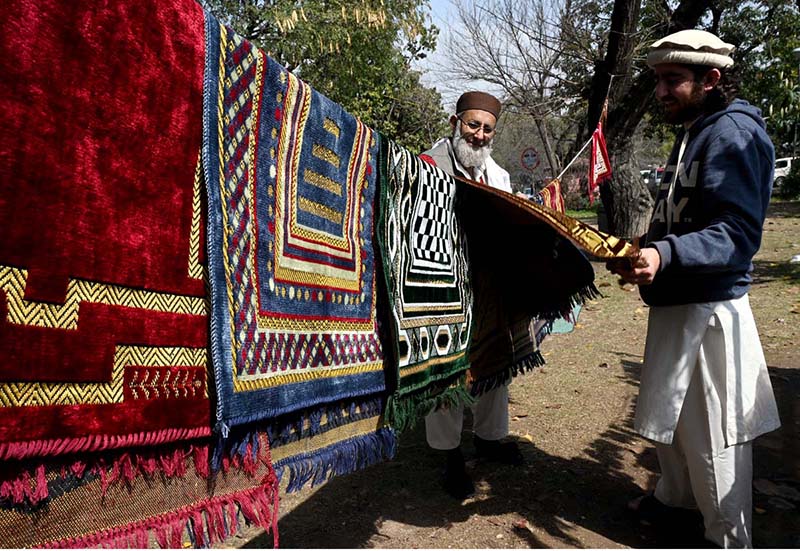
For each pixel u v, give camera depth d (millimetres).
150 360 1281
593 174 6016
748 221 2215
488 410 3553
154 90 1281
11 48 1035
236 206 1485
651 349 2539
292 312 1706
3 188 1027
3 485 1046
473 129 3387
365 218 2139
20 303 1055
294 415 1747
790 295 7203
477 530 2875
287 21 7828
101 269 1185
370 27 9297
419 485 3385
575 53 12836
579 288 2930
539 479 3371
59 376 1108
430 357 2547
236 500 1504
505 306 3262
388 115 14000
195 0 1405
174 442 1354
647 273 2135
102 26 1177
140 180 1261
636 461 3555
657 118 16094
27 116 1060
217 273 1388
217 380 1372
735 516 2375
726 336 2334
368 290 2156
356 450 2010
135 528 1261
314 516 3070
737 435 2336
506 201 2654
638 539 2736
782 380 4574
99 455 1201
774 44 7992
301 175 1759
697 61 2342
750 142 2264
